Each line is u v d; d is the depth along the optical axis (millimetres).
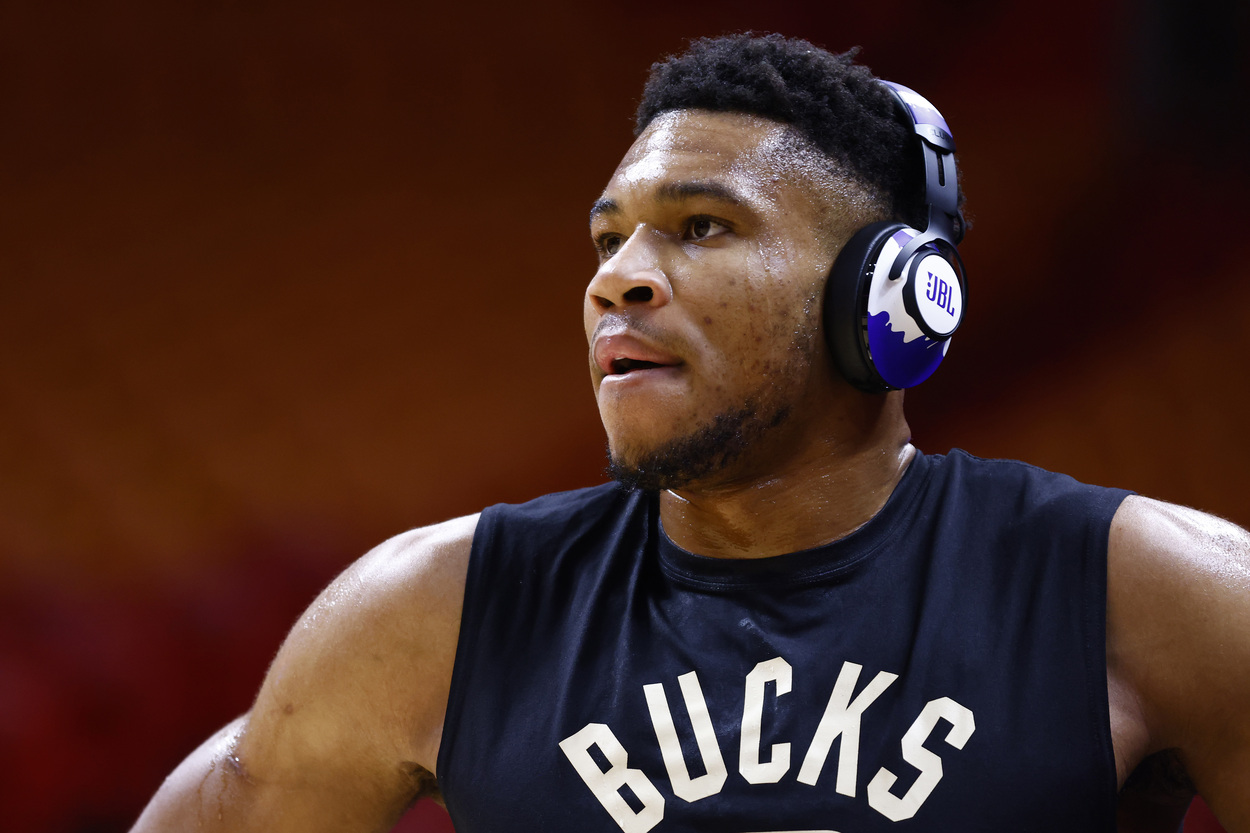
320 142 9492
